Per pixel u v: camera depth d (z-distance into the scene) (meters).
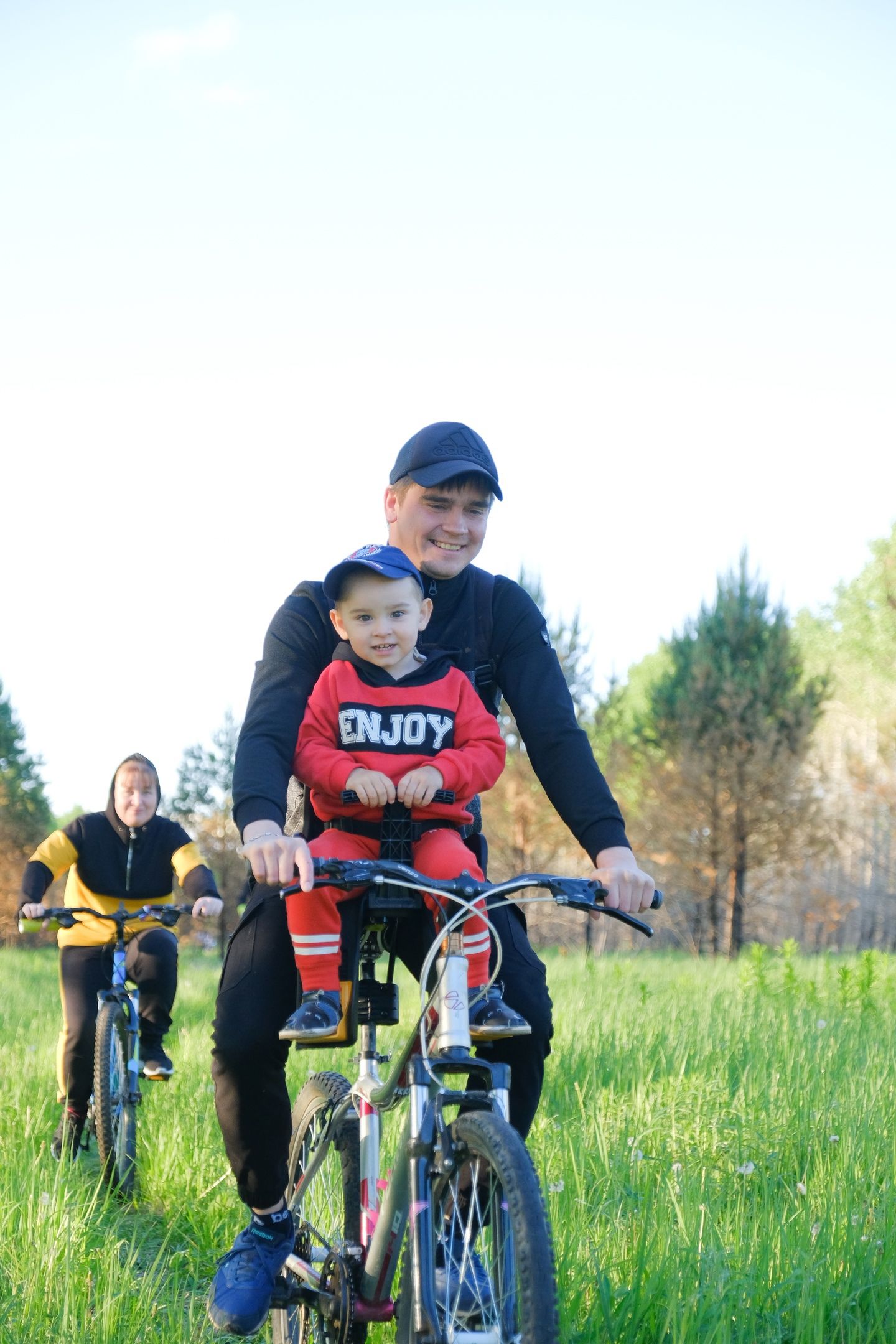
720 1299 3.62
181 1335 3.76
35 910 6.73
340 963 3.08
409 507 3.71
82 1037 6.48
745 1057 7.71
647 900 3.03
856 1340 3.54
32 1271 4.21
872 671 41.16
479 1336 2.51
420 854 3.10
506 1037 2.94
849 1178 4.88
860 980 10.71
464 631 3.66
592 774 3.40
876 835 36.66
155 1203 5.82
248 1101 3.34
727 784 31.55
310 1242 3.49
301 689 3.40
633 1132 5.76
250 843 2.83
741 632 33.84
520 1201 2.38
